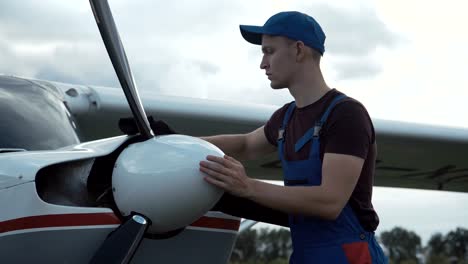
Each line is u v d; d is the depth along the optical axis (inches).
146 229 98.3
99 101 189.6
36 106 125.6
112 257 96.7
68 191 99.7
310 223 111.8
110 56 103.6
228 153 131.5
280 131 118.3
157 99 204.2
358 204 111.6
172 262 108.5
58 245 97.0
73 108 185.6
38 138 118.0
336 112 110.2
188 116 206.7
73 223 97.5
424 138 226.5
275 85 117.7
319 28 117.6
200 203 98.7
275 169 249.3
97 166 103.1
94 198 102.1
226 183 99.5
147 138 103.6
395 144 229.8
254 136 129.9
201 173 98.0
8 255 94.8
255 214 114.0
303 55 115.5
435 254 641.0
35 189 95.0
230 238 113.9
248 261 558.9
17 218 94.3
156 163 97.9
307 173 111.5
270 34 115.9
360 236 111.0
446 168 259.9
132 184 97.7
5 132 114.7
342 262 109.6
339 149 108.0
